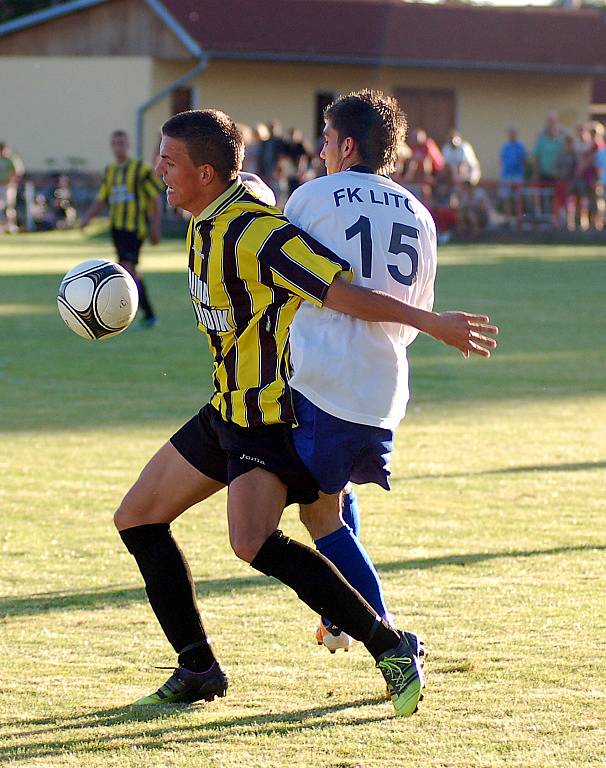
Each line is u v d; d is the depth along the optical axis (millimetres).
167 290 56500
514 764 10727
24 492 21312
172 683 12328
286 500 12219
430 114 107375
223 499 21375
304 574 11758
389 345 12273
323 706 12203
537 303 51719
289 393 12031
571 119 109562
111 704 12305
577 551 17656
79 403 29875
